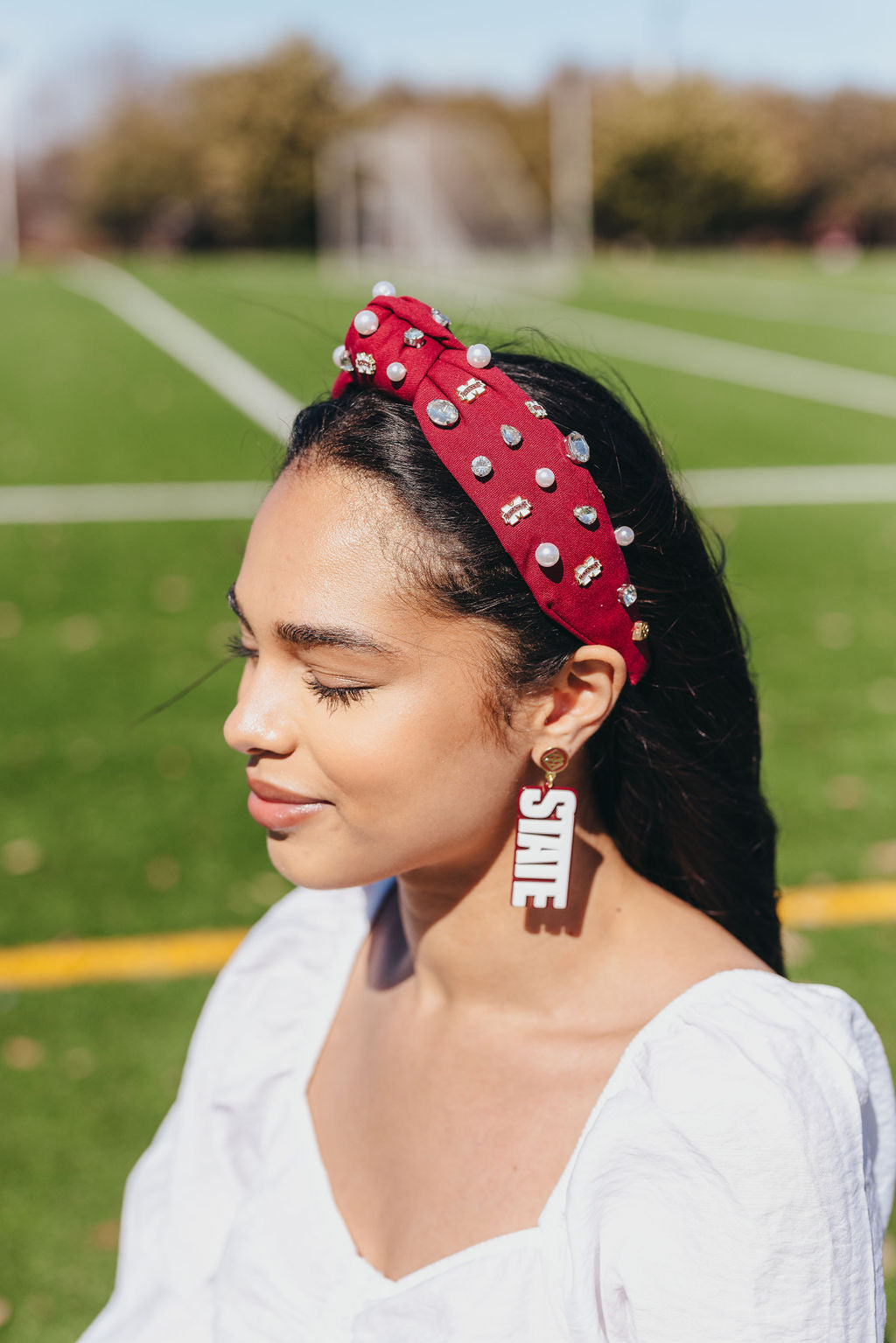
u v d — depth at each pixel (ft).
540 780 3.36
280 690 3.12
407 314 3.08
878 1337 2.89
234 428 43.70
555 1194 3.05
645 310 80.94
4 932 14.05
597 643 3.13
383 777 3.06
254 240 155.33
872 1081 3.21
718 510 32.94
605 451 3.26
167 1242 4.31
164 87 185.78
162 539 29.76
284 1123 4.00
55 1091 11.66
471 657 3.02
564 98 146.20
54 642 22.84
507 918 3.40
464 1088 3.42
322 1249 3.54
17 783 17.47
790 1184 2.73
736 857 3.97
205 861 15.60
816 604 25.40
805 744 18.89
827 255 160.45
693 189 147.54
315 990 4.26
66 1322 9.37
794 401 50.39
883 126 165.27
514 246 122.42
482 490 2.94
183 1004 12.89
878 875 15.25
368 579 2.96
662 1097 2.88
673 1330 2.68
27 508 32.60
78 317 71.72
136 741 18.83
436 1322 3.04
